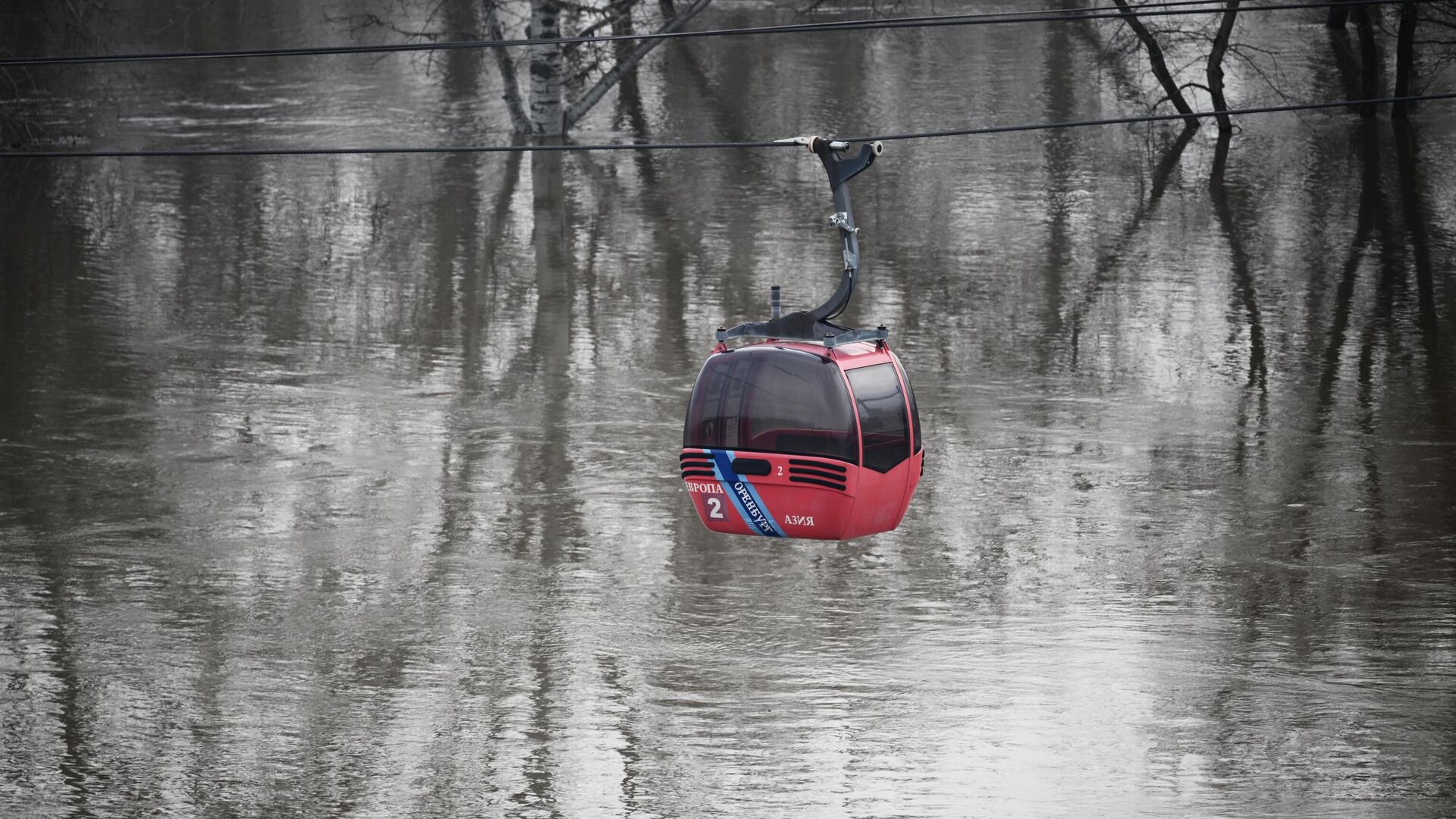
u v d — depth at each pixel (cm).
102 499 7538
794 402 4216
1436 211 12800
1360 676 5841
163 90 18450
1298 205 13088
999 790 5162
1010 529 7200
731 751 5425
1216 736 5472
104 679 5906
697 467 4353
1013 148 15275
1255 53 18825
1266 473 7756
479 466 7956
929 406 8738
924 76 18625
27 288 11119
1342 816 4991
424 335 10025
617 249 11938
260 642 6197
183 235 12594
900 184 13962
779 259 11588
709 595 6600
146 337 10031
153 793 5172
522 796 5162
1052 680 5850
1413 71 16775
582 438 8312
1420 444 8094
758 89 18125
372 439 8312
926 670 5938
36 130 16262
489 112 17350
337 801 5138
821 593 6600
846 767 5303
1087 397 8881
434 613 6431
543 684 5881
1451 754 5338
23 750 5422
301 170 14838
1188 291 10812
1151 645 6097
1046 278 11138
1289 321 10169
